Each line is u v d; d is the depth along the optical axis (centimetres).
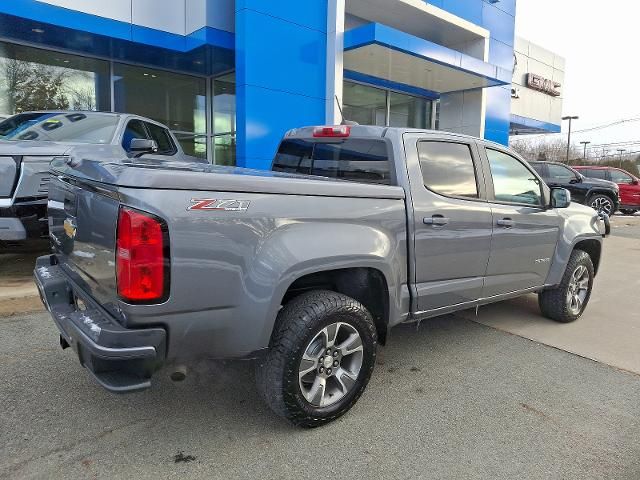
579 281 539
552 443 297
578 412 336
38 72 1061
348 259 298
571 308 528
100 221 254
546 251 482
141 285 233
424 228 356
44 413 308
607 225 582
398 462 274
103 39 1010
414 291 357
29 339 419
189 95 1303
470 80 1552
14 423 296
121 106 1188
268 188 270
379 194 326
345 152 394
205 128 1345
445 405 340
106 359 232
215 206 250
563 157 7188
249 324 265
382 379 379
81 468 258
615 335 497
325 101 1216
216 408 323
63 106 1103
